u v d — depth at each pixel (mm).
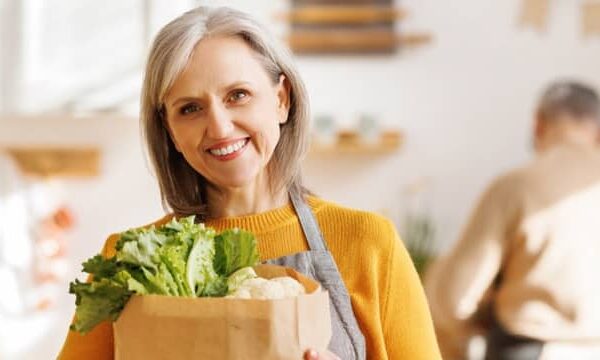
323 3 5059
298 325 1308
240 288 1368
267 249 1616
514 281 3029
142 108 1599
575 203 2990
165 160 1647
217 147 1501
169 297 1305
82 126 4074
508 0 5066
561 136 3082
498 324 3059
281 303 1297
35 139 4078
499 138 5078
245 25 1515
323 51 5070
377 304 1594
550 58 5062
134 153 4090
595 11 5023
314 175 5062
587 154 3053
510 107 5074
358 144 4914
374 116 4930
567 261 2975
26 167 4074
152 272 1353
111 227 4105
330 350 1526
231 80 1484
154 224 1700
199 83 1479
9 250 4066
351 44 5059
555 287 2967
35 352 4086
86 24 3766
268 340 1291
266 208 1661
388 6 5070
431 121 5082
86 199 4105
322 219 1652
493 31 5078
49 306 4090
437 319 3209
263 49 1539
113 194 4098
